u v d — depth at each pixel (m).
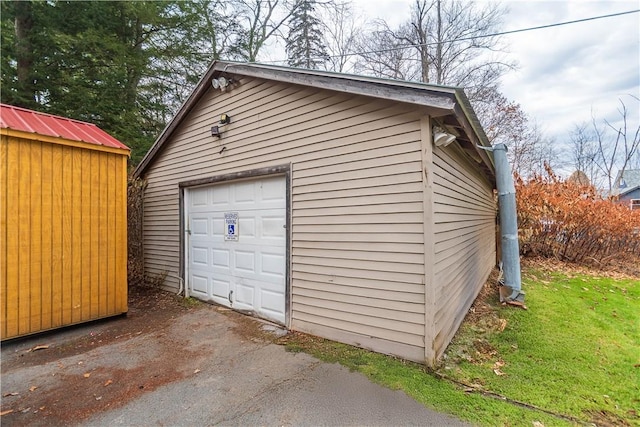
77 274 4.25
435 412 2.38
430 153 3.04
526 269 8.15
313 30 14.11
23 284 3.77
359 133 3.52
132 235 6.93
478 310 5.04
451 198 3.92
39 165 3.90
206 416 2.37
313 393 2.65
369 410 2.42
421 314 3.09
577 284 6.79
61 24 7.00
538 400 2.57
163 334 4.11
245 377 2.94
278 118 4.36
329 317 3.76
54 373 3.07
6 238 3.63
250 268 4.85
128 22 8.32
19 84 6.76
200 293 5.84
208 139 5.55
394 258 3.26
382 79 3.06
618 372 3.10
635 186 20.66
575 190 9.48
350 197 3.59
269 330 4.17
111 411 2.45
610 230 8.81
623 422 2.32
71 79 7.15
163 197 6.59
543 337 3.93
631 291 6.37
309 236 3.97
